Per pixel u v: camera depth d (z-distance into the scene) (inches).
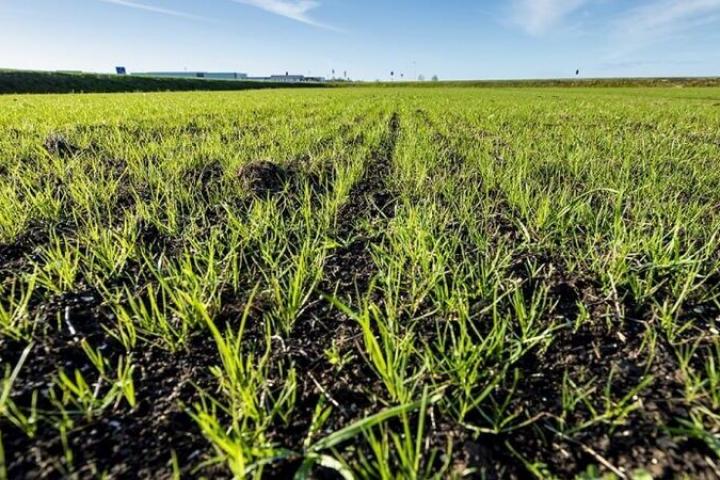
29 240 88.3
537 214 100.0
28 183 115.7
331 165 162.6
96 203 104.1
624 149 186.2
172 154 160.4
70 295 67.7
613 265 73.2
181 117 309.4
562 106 520.1
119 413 45.4
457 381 49.4
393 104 563.8
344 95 901.8
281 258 83.3
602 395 48.6
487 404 47.8
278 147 183.9
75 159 149.2
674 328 57.9
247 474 38.9
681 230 93.4
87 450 40.9
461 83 3198.8
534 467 39.6
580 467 40.1
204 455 41.0
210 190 126.7
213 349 56.5
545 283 73.6
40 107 386.3
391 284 73.1
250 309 65.5
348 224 104.3
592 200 121.3
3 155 158.7
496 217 107.6
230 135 223.6
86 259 77.7
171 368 52.7
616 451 41.4
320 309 67.0
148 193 123.3
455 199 118.1
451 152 188.5
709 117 370.9
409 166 148.0
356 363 55.1
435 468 40.2
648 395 48.3
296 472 38.3
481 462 40.7
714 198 122.8
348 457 41.2
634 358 54.7
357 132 248.2
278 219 98.3
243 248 84.5
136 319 62.0
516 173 140.7
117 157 163.3
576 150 174.2
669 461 40.1
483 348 53.8
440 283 73.6
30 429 42.1
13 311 62.4
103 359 53.6
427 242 84.2
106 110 360.5
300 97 752.3
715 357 54.6
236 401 44.9
